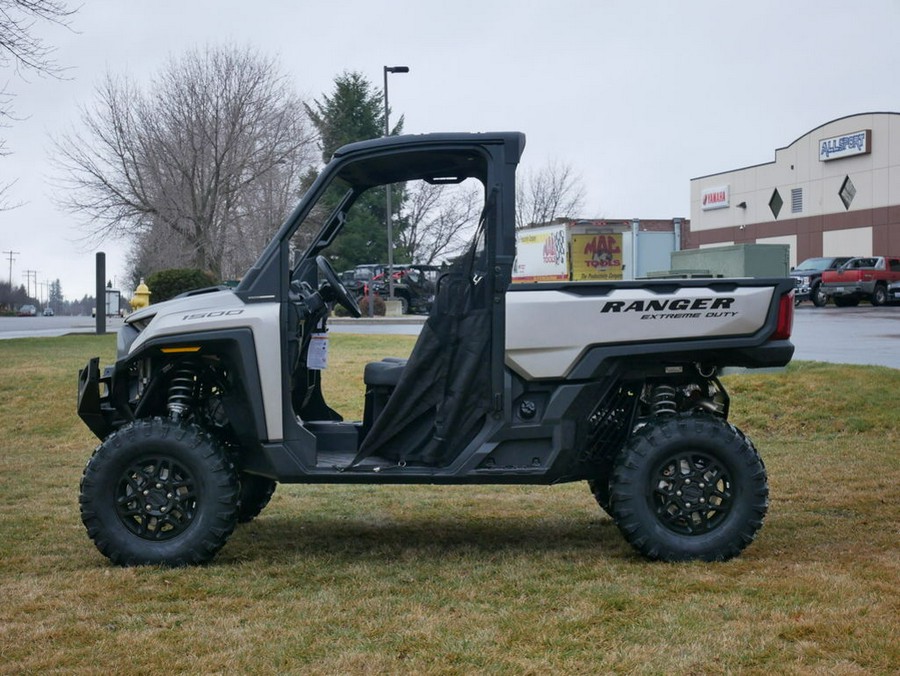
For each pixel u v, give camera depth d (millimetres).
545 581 4676
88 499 4977
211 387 5438
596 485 6062
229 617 4164
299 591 4570
